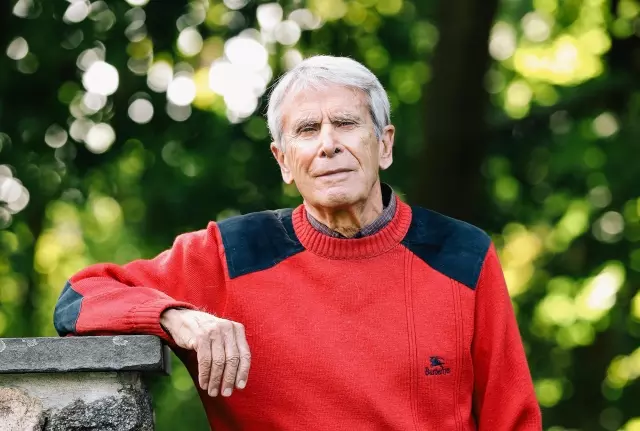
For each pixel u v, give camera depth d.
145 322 2.69
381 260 3.11
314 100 3.05
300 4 9.08
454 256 3.16
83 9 8.27
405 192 9.06
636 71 8.93
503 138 9.24
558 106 9.12
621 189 9.09
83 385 2.64
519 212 9.66
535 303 10.09
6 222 8.58
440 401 3.01
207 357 2.60
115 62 8.32
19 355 2.57
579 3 9.66
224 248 3.12
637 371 10.35
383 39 9.44
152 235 8.95
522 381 3.13
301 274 3.09
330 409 2.93
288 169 3.23
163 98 8.60
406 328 3.02
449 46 7.83
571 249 9.66
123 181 8.87
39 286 9.24
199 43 8.73
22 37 8.20
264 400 2.96
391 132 3.22
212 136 8.86
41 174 8.49
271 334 2.99
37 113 8.37
